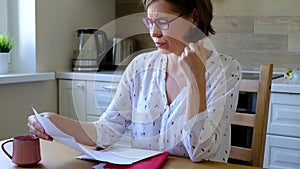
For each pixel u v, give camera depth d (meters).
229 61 1.16
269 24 2.56
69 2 2.67
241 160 1.24
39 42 2.45
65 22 2.65
